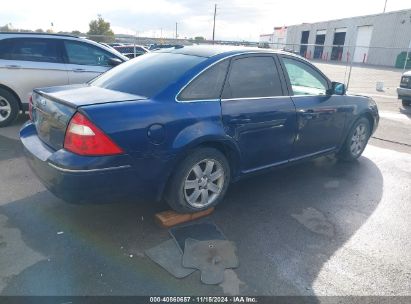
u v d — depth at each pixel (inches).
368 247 118.7
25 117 276.8
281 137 152.1
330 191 162.9
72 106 105.3
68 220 127.2
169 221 125.0
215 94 129.0
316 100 166.9
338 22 1683.1
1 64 240.8
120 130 104.3
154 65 137.6
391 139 262.4
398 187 170.4
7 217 127.6
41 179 114.3
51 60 255.3
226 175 136.2
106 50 277.4
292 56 161.0
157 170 114.2
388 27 1343.5
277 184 168.9
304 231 127.1
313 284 99.5
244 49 144.2
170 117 114.7
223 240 118.8
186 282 98.0
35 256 106.7
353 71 989.2
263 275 102.2
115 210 134.6
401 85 396.2
